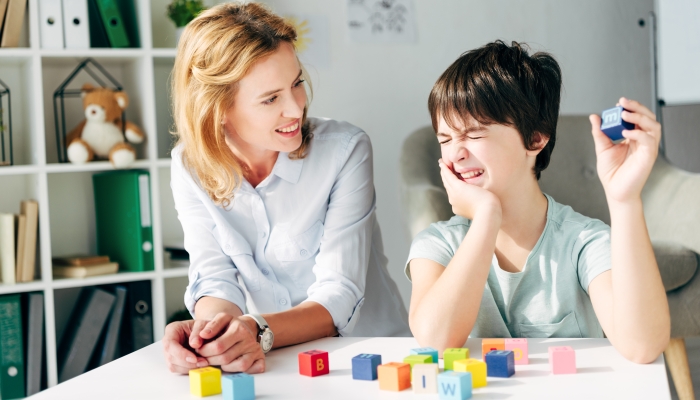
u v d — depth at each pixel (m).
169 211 2.55
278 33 1.14
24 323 2.13
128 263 2.24
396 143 2.78
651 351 0.79
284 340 0.99
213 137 1.19
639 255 0.84
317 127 1.32
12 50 2.07
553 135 1.11
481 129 1.03
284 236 1.29
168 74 2.46
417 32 2.79
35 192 2.19
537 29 2.94
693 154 2.87
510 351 0.76
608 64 3.01
